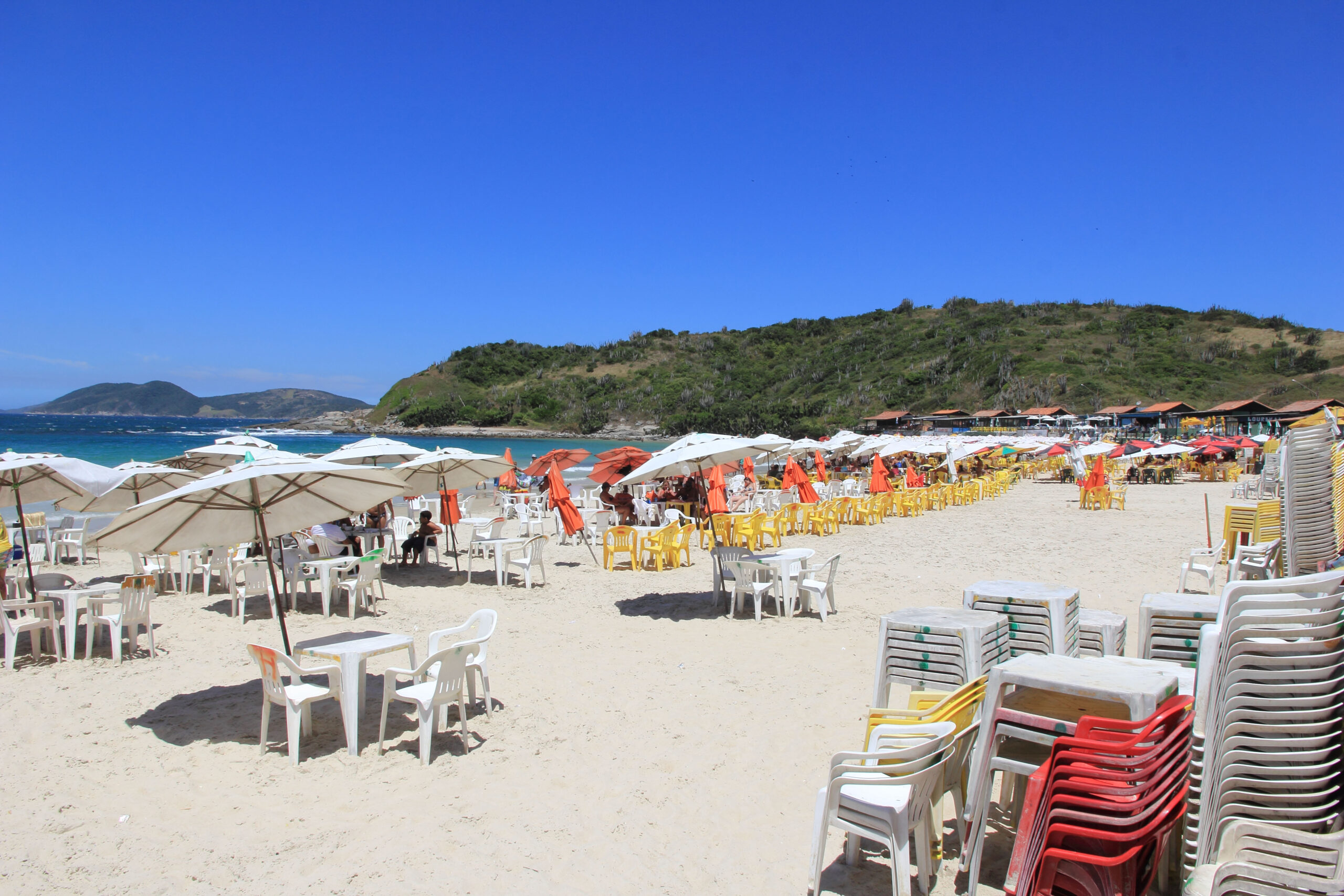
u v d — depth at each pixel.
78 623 7.45
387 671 4.72
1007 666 3.01
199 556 10.49
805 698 5.56
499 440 119.81
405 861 3.48
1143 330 111.69
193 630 7.76
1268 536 9.55
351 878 3.35
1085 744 2.60
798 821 3.78
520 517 15.21
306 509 5.81
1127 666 3.03
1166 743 2.61
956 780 3.27
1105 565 11.11
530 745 4.80
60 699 5.74
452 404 141.25
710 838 3.64
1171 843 2.88
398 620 8.20
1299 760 2.52
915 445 26.97
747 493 18.89
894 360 127.31
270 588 8.31
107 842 3.69
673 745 4.76
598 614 8.44
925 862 3.01
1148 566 10.96
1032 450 36.84
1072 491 27.52
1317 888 2.10
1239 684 2.56
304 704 4.99
